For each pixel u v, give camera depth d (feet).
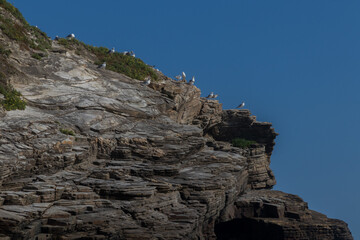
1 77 121.29
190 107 191.01
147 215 92.63
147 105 154.20
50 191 87.20
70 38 192.34
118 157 119.85
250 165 202.49
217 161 141.69
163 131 139.54
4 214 74.84
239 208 148.97
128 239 83.56
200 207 107.65
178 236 87.15
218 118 213.25
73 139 112.37
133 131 132.87
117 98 146.00
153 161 124.06
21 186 89.66
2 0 164.76
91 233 81.61
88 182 97.81
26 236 73.67
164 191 105.19
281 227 139.85
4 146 91.56
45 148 99.96
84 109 131.34
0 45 137.90
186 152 133.18
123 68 185.88
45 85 137.49
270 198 158.30
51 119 116.78
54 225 79.61
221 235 154.40
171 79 206.69
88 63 175.11
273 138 220.23
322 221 151.43
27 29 169.07
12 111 110.93
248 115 220.84
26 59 147.02
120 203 93.25
